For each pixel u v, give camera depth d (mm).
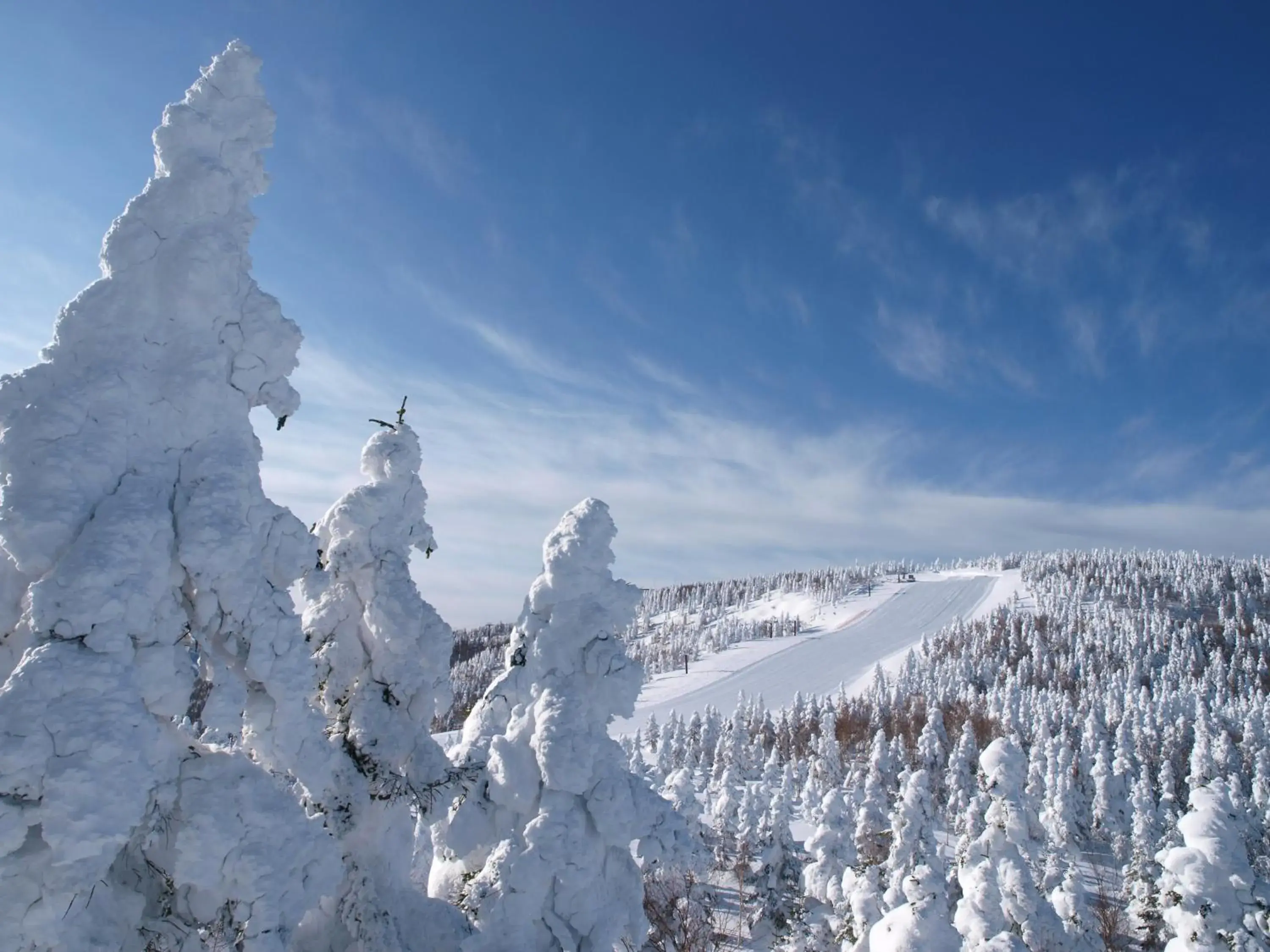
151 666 9719
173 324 11062
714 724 131000
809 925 40312
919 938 18594
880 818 58625
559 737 15297
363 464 16516
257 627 10953
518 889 14445
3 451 9781
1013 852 26688
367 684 15406
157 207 11133
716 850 56344
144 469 10523
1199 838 21562
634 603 17406
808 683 197500
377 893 14438
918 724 128500
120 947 9297
